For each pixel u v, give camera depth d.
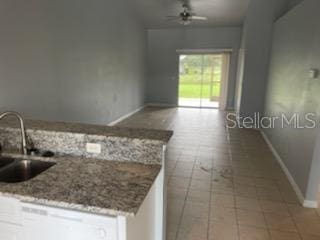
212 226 2.33
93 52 4.80
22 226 1.21
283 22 4.25
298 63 3.27
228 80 8.30
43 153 1.68
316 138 2.50
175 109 8.43
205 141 4.93
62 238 1.17
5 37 2.81
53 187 1.25
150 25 7.98
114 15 5.64
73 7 4.05
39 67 3.37
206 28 8.16
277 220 2.43
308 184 2.62
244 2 5.71
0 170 1.57
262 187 3.08
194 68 8.70
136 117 7.06
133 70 7.28
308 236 2.21
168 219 2.43
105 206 1.09
